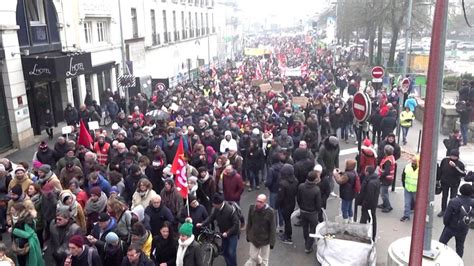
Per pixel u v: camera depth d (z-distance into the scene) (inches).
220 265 331.9
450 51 2171.5
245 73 1360.7
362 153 406.6
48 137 772.6
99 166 372.8
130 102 874.1
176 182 315.3
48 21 804.6
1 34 654.5
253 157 478.9
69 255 240.1
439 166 405.1
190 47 2027.6
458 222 298.7
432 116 173.3
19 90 695.7
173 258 263.1
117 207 278.2
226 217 296.7
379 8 1567.4
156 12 1507.1
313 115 603.2
